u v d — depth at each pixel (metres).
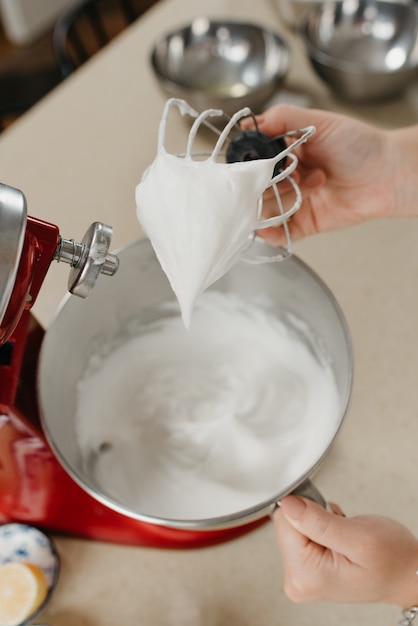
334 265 1.00
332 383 0.72
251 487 0.73
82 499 0.73
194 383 0.85
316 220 0.95
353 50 1.28
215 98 1.10
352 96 1.22
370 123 1.20
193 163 0.51
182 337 0.88
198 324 0.87
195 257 0.49
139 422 0.82
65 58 1.43
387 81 1.18
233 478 0.75
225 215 0.49
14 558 0.74
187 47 1.29
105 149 1.20
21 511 0.76
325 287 0.66
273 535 0.77
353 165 0.86
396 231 1.04
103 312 0.77
